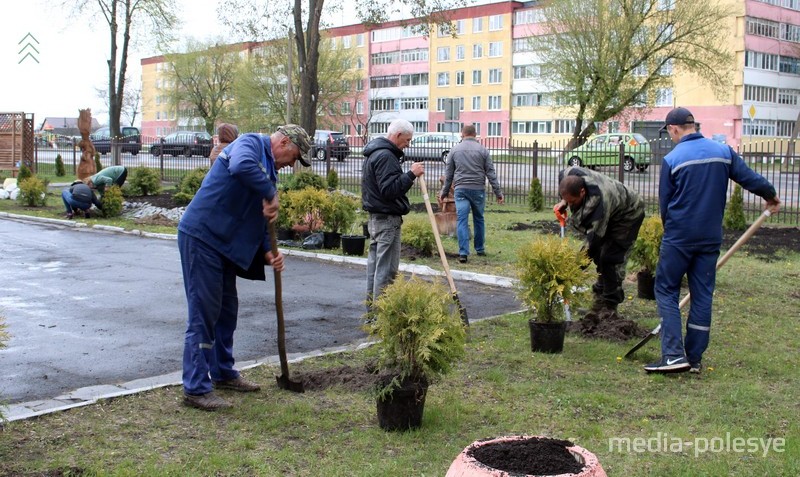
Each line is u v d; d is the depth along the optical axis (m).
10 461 4.28
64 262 12.06
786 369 6.33
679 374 6.18
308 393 5.67
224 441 4.68
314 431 4.88
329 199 13.64
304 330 7.81
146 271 11.28
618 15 41.81
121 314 8.45
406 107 81.81
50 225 17.14
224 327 5.64
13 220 18.00
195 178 20.61
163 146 32.72
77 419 5.01
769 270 11.16
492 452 3.31
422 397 4.88
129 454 4.44
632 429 5.00
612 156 23.89
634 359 6.61
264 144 5.44
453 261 11.87
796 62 64.88
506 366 6.35
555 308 6.75
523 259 6.83
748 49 60.53
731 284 10.11
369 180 7.43
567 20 42.41
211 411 5.21
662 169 6.25
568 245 6.88
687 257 6.16
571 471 3.14
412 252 12.38
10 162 29.64
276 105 64.56
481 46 74.94
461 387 5.79
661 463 4.44
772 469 4.35
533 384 5.85
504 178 24.14
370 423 5.02
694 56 42.25
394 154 7.39
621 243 7.43
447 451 4.54
